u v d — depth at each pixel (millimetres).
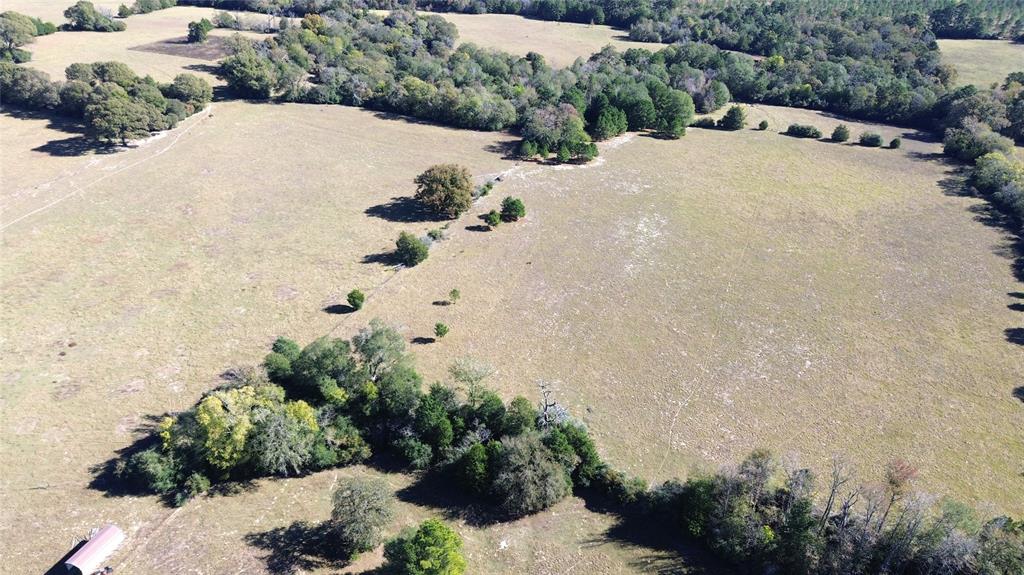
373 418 57281
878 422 60719
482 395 57719
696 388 64500
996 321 75375
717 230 94312
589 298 77938
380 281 79562
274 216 93375
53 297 74688
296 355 63094
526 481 50062
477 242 88688
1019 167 104438
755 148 124062
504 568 47344
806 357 69188
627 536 50094
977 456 57219
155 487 51438
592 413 60844
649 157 118438
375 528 46969
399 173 107688
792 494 48719
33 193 96625
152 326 70562
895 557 44281
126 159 108375
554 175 109312
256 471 54062
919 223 97125
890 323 74875
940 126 129625
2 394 60938
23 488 52062
